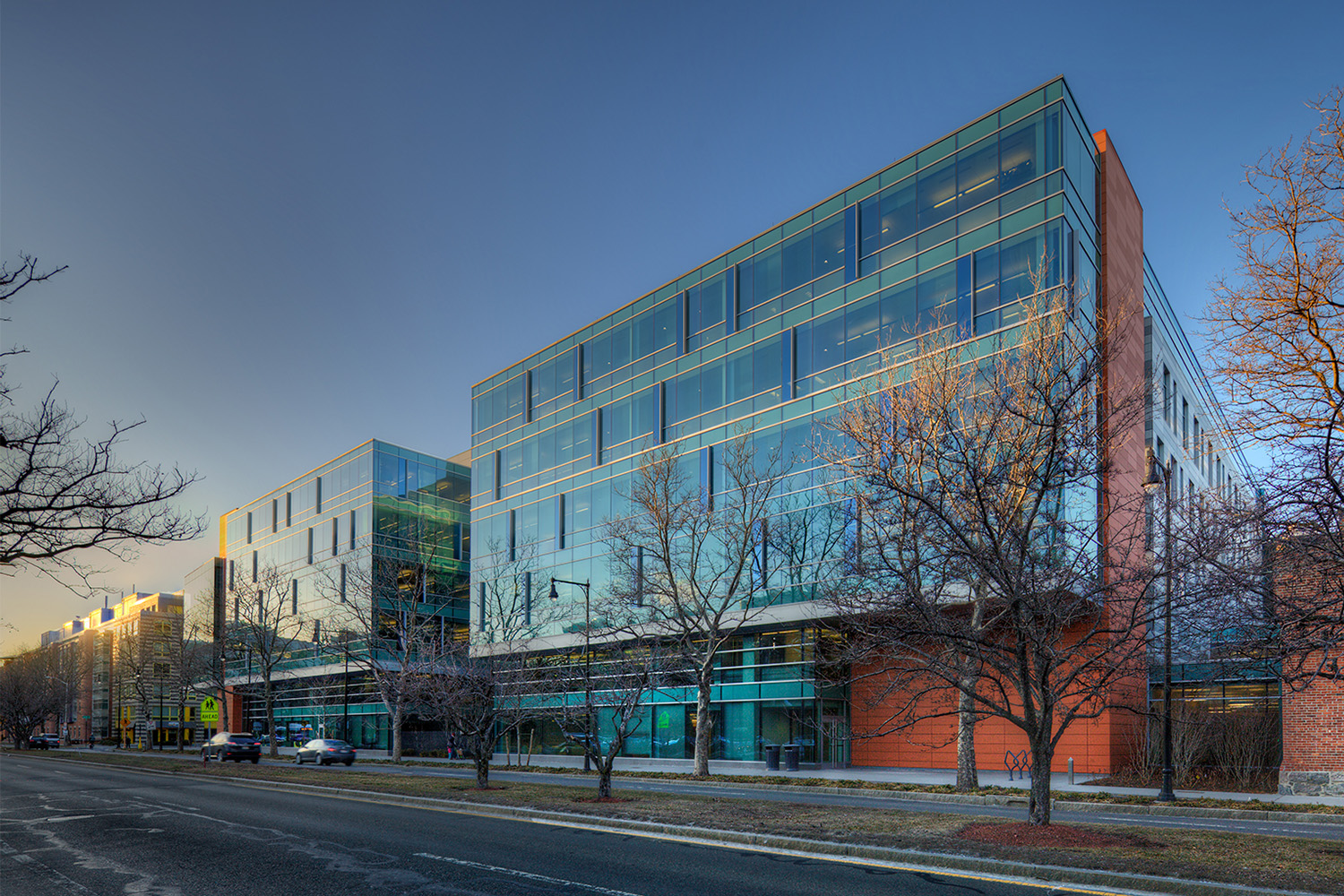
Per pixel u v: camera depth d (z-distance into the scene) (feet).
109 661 375.45
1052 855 36.91
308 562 225.97
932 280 107.65
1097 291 106.83
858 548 70.38
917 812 53.88
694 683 130.31
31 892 35.14
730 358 132.67
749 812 54.08
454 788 75.46
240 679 245.04
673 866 39.17
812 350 120.37
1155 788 81.25
